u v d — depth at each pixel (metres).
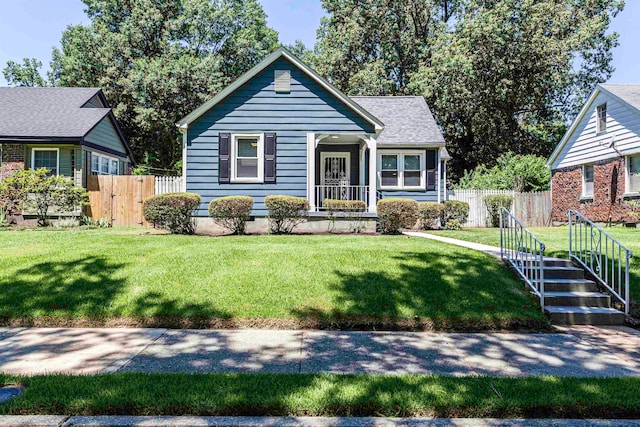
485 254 8.77
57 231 12.45
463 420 3.12
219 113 13.80
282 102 13.91
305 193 13.88
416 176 17.50
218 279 6.92
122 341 5.11
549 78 29.11
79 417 3.11
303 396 3.38
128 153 22.33
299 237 11.11
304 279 6.95
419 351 4.84
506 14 27.97
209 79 29.48
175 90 28.77
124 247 8.95
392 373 4.10
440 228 17.06
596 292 7.04
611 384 3.72
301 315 5.95
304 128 13.91
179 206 11.92
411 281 6.95
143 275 7.03
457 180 33.47
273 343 5.09
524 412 3.25
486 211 20.92
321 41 34.81
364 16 32.44
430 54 31.69
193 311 5.95
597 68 31.62
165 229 12.77
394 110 19.50
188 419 3.09
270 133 13.84
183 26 33.25
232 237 11.05
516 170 23.42
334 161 17.25
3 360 4.43
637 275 7.55
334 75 32.56
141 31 31.50
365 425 3.03
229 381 3.70
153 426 3.00
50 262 7.64
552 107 32.75
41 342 5.05
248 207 12.13
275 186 13.85
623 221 16.50
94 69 31.11
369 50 33.59
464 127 32.34
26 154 16.55
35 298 6.21
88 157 17.36
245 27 35.06
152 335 5.37
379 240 10.52
